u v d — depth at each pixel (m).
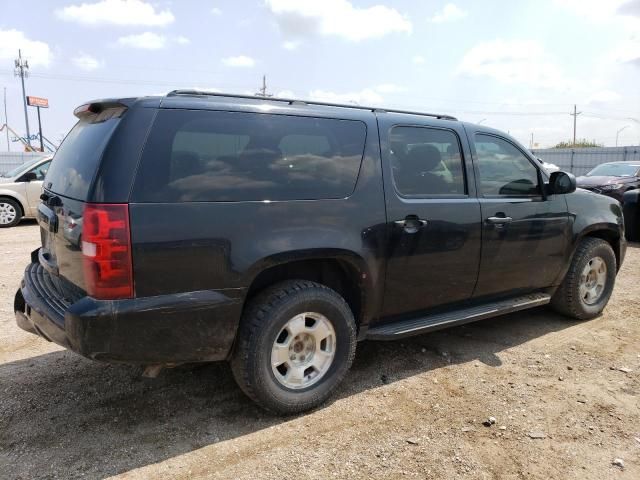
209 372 3.77
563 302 4.93
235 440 2.93
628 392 3.59
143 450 2.82
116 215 2.52
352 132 3.40
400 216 3.49
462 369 3.93
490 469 2.71
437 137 3.86
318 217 3.12
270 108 3.11
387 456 2.81
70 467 2.66
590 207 4.88
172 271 2.66
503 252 4.14
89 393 3.43
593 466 2.76
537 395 3.52
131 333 2.60
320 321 3.23
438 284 3.79
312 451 2.84
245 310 3.04
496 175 4.19
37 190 11.63
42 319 2.88
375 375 3.80
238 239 2.83
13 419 3.09
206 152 2.82
